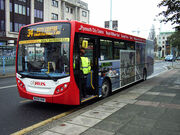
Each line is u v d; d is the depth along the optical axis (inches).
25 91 237.0
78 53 221.5
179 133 151.8
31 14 1370.6
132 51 394.6
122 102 252.2
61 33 217.9
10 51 690.2
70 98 211.8
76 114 200.4
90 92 267.4
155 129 159.6
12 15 1245.1
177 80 484.1
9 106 253.6
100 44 271.1
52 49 220.7
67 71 211.0
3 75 641.0
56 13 1636.3
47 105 260.8
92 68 263.7
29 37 238.5
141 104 241.4
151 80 488.7
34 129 167.3
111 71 304.0
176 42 1514.5
